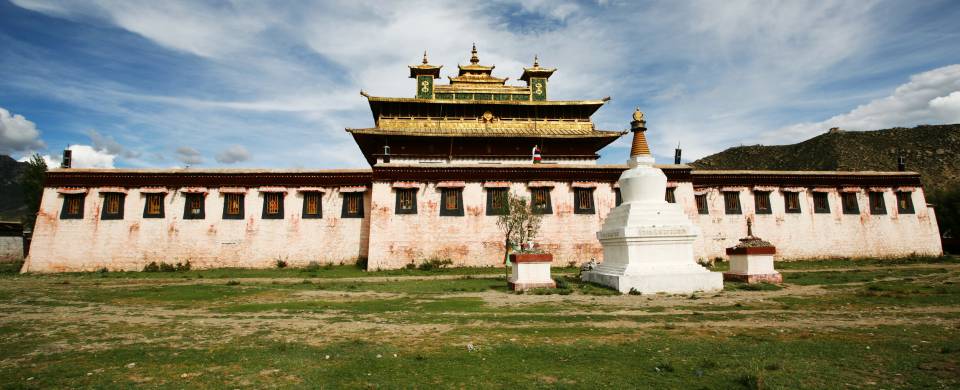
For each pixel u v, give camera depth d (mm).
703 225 31516
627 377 6562
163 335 9758
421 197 29016
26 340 9328
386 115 40500
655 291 15742
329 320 11352
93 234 28156
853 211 33062
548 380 6504
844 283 17453
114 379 6777
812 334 9062
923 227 33438
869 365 6875
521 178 29797
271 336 9578
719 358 7395
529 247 17953
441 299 14844
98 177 28781
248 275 25078
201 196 29312
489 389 6191
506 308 12812
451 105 40844
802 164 87000
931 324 9844
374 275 25172
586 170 30266
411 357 7762
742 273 17953
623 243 17016
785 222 32281
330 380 6629
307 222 29672
